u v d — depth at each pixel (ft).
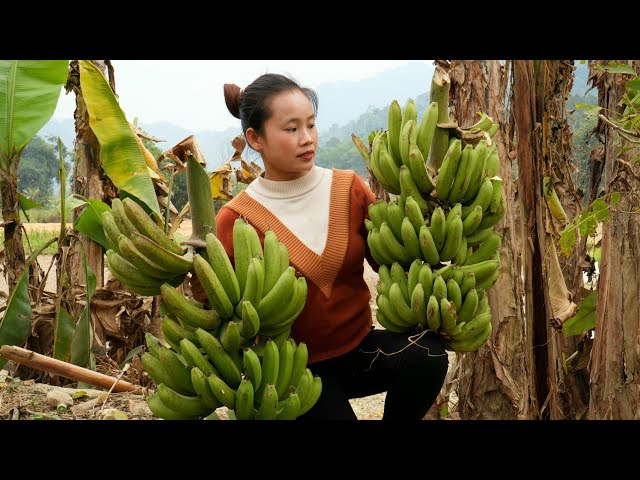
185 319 6.30
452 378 12.14
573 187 13.62
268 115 7.22
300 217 7.78
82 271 14.92
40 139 176.76
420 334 7.09
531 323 9.65
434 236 6.97
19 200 13.73
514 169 11.18
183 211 8.82
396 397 7.43
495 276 7.47
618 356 8.50
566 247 9.22
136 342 15.49
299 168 7.38
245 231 6.70
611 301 8.63
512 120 9.81
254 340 7.02
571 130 13.74
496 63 9.86
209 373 6.26
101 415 10.96
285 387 6.65
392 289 7.09
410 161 6.97
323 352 7.73
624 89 9.39
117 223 6.31
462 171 7.07
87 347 13.61
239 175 16.19
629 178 8.82
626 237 8.50
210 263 6.33
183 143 13.69
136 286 6.59
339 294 7.72
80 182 14.82
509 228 9.65
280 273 6.66
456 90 10.02
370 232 7.57
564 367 12.10
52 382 14.08
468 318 7.23
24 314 12.60
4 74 12.73
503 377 9.67
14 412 10.91
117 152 12.63
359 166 304.30
